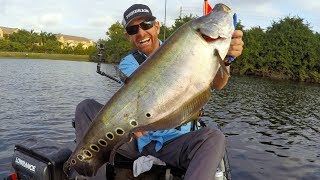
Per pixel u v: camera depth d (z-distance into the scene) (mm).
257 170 2232
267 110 5117
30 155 949
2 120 3277
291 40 13133
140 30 1021
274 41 13383
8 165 1979
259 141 3072
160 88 712
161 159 1039
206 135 931
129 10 1026
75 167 829
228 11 692
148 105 721
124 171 1055
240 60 13844
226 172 1102
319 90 9195
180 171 1021
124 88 742
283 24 13484
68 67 13617
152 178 1020
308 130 3777
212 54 689
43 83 7109
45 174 906
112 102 751
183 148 979
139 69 733
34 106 4188
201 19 696
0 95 4973
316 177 2180
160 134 1014
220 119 4137
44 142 1009
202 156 882
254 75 13922
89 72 11117
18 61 17234
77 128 1030
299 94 7738
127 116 737
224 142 930
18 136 2721
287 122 4223
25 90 5777
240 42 738
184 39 700
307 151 2826
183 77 702
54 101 4719
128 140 754
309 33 13141
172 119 720
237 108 5125
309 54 12773
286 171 2258
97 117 771
